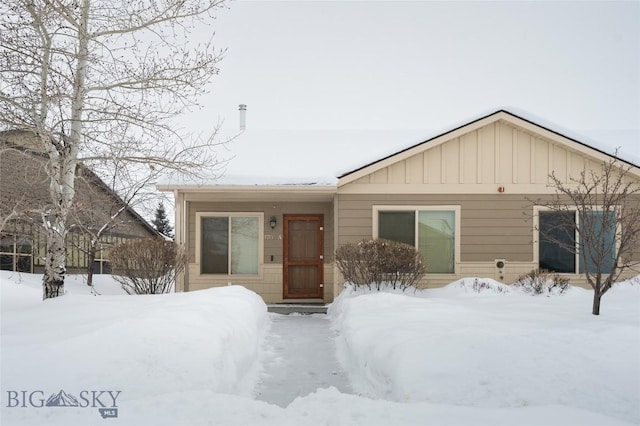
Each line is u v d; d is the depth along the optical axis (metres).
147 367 4.75
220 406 3.84
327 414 3.71
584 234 8.19
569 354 5.01
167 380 4.57
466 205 12.27
